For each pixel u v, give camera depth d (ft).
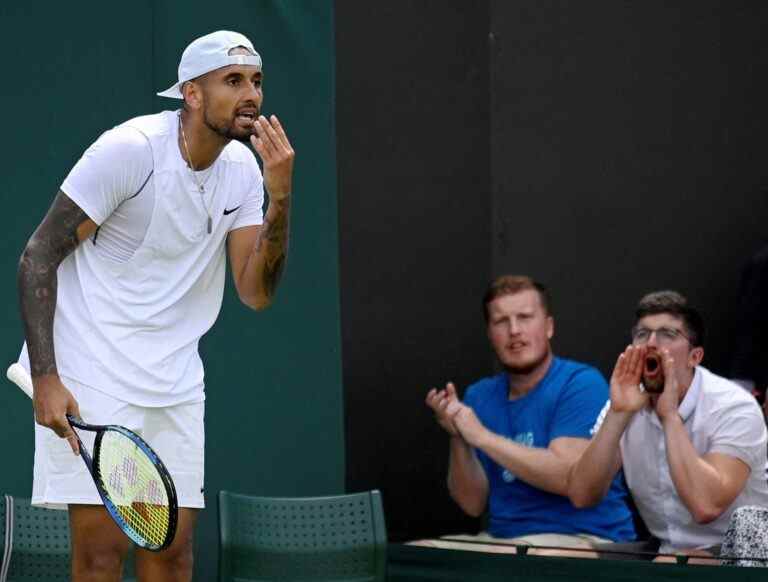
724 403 60.49
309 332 62.39
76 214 40.86
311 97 62.39
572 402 63.98
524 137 80.84
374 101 76.84
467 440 64.18
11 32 56.29
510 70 80.69
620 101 81.35
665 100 81.41
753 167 81.41
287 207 42.50
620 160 81.35
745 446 59.98
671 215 81.41
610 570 54.60
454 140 79.41
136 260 42.11
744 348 76.74
